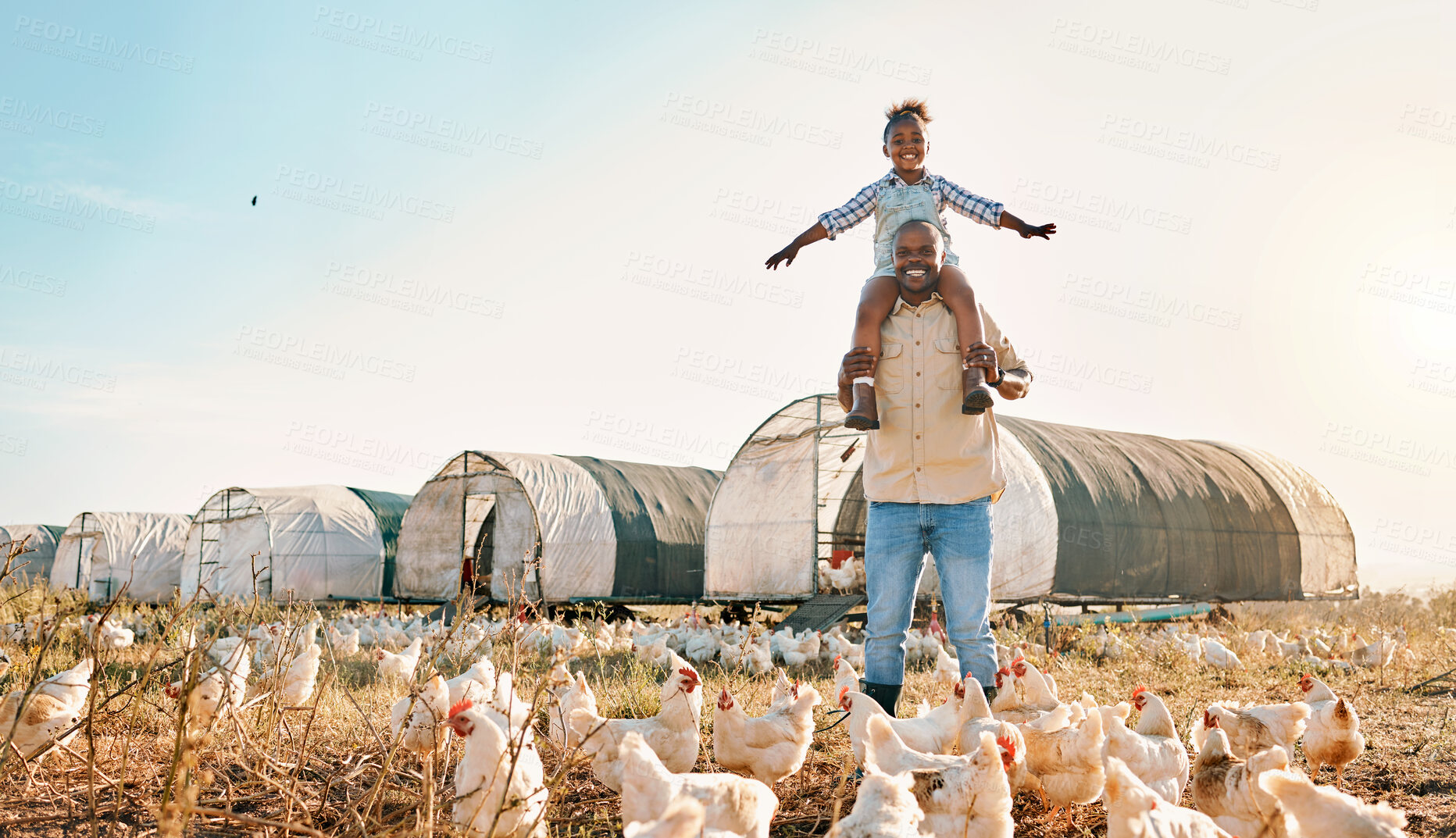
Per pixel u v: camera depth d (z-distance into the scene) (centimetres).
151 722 632
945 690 986
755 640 1438
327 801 488
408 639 1625
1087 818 516
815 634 1426
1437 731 744
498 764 380
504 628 725
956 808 388
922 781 397
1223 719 589
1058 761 491
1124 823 331
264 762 519
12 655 884
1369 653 1329
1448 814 514
